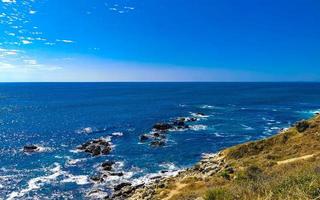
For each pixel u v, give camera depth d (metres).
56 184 45.69
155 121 100.56
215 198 12.70
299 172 13.21
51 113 125.62
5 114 123.25
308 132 50.19
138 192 40.03
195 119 103.00
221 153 52.38
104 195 41.91
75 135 79.81
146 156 59.56
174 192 35.06
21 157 59.59
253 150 49.75
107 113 123.44
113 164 54.50
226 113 119.44
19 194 42.28
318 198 8.18
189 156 59.47
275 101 171.38
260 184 12.03
